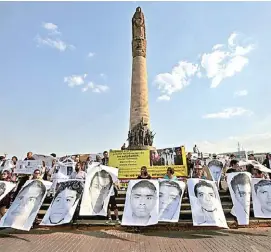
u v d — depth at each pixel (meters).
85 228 12.43
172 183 12.55
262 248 8.85
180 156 22.64
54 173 19.95
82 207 12.34
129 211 11.83
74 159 22.47
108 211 13.62
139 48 36.38
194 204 11.85
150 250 8.74
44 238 10.49
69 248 8.99
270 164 22.56
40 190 12.27
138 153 23.14
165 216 11.71
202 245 9.35
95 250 8.75
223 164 21.94
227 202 16.25
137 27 37.34
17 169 17.83
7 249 8.84
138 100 33.97
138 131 32.53
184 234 11.23
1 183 12.97
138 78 34.97
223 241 9.91
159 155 23.03
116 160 23.09
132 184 12.42
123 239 10.36
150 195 12.09
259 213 12.25
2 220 11.38
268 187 12.66
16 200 11.95
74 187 12.69
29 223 11.41
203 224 11.34
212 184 12.49
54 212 11.98
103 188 13.03
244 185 12.65
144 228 12.21
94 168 13.27
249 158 22.86
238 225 12.60
